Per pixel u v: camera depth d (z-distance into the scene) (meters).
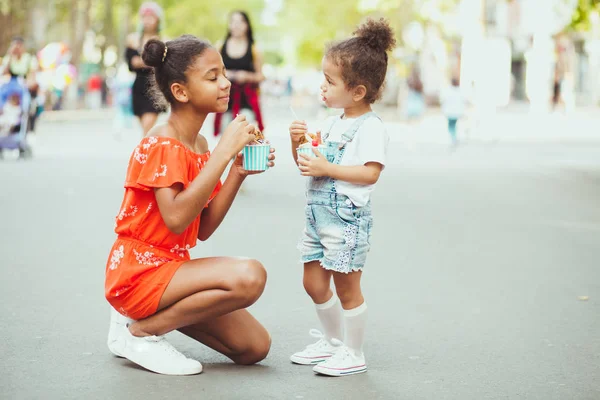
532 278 7.04
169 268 4.41
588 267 7.50
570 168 16.52
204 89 4.39
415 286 6.70
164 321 4.44
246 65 11.59
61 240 8.38
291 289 6.49
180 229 4.29
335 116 4.77
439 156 19.70
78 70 44.22
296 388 4.30
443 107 21.91
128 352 4.55
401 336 5.32
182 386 4.29
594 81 53.53
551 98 45.22
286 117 41.69
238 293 4.31
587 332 5.45
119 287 4.42
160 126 4.46
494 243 8.62
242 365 4.68
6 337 5.12
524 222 10.01
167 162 4.29
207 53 4.41
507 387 4.37
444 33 42.03
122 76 24.30
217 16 63.12
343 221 4.46
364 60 4.47
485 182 14.18
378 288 6.62
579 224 9.91
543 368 4.69
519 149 21.80
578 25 17.00
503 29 57.84
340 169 4.42
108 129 29.31
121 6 50.91
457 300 6.27
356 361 4.56
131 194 4.41
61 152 19.06
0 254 7.65
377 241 8.64
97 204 10.91
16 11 36.50
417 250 8.19
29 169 15.07
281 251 7.95
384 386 4.36
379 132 4.52
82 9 47.69
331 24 46.31
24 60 16.75
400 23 39.69
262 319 5.66
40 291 6.29
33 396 4.12
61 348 4.91
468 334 5.38
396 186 13.54
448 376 4.54
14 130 16.77
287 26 56.50
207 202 4.56
